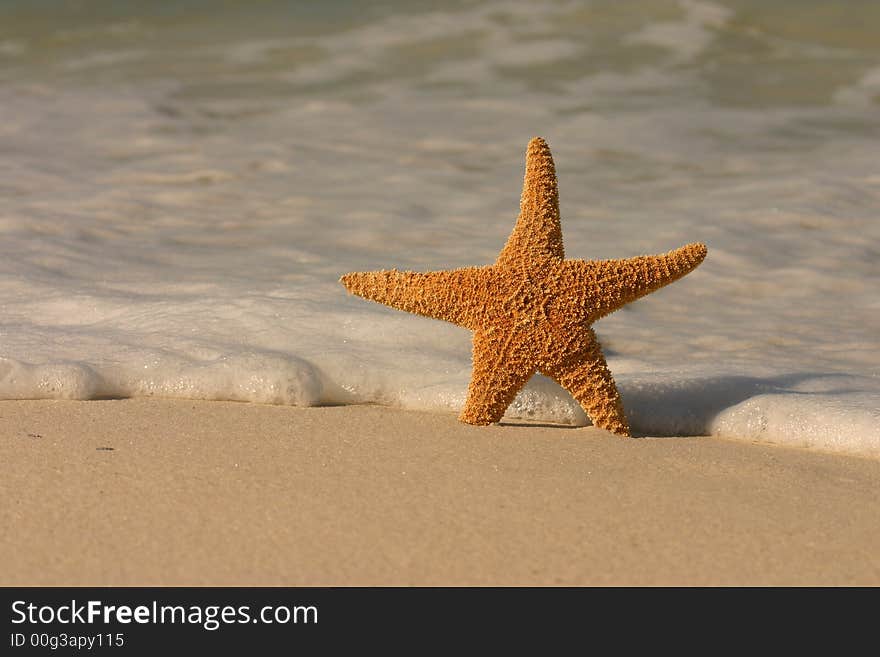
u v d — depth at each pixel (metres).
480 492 3.62
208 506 3.49
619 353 5.31
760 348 5.35
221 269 6.32
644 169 8.78
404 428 4.28
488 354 4.18
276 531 3.33
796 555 3.24
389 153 9.25
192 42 13.12
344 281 4.25
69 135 9.80
